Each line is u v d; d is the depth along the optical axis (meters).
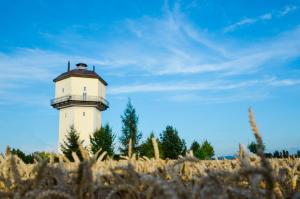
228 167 2.76
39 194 1.23
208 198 1.04
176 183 1.27
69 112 67.75
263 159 1.00
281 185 1.55
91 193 1.27
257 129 1.01
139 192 1.39
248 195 1.10
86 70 71.50
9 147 2.10
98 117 71.38
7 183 1.71
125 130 61.59
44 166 1.35
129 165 1.49
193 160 1.39
